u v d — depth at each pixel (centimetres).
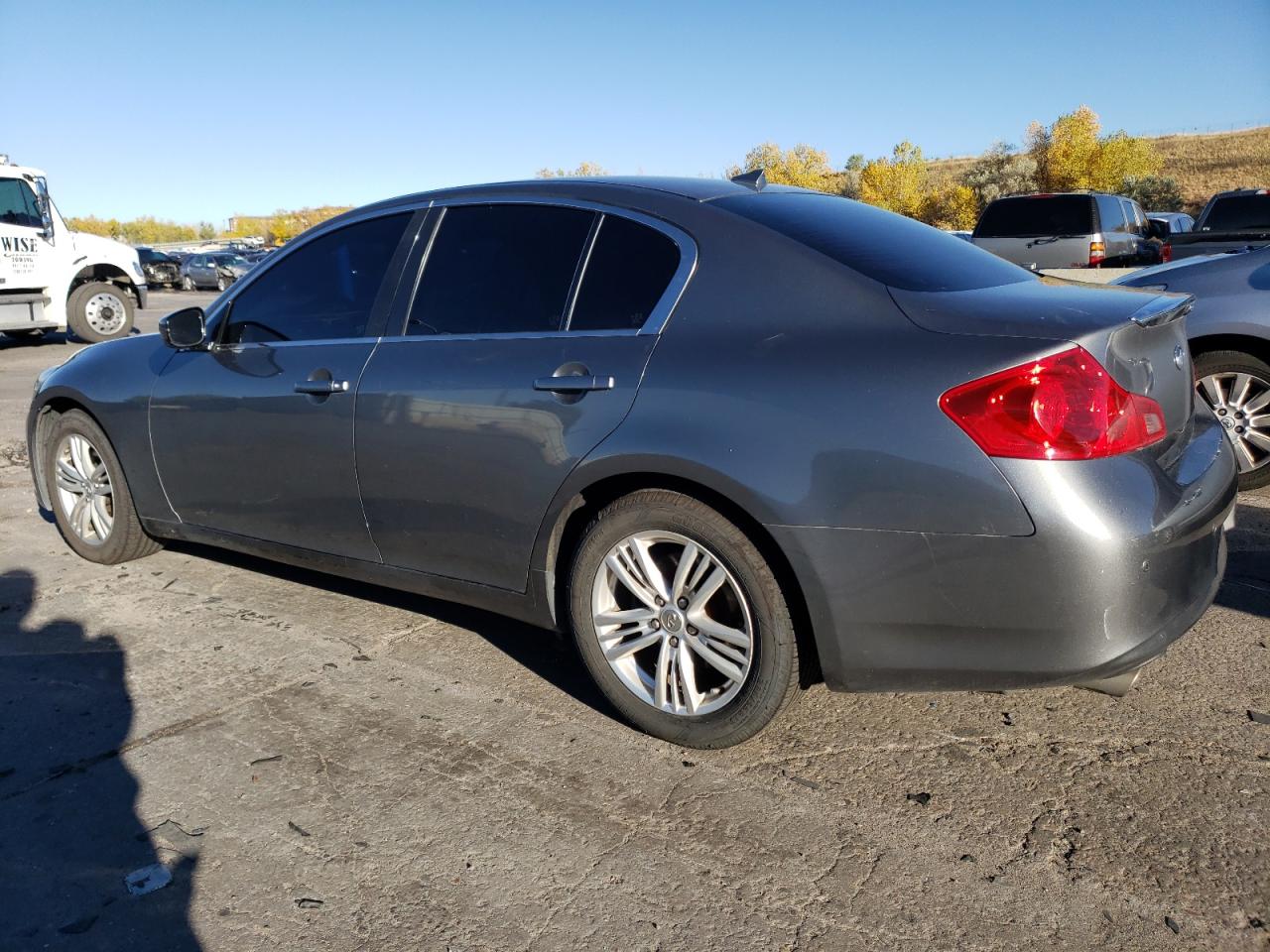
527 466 305
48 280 1471
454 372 323
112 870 248
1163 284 531
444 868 247
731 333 279
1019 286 294
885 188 6106
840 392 255
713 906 230
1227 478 282
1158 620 245
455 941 221
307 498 371
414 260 356
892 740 302
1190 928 219
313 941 222
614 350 294
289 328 385
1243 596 396
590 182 333
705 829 260
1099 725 306
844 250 288
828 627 262
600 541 297
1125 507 236
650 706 299
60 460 476
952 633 250
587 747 302
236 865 250
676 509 280
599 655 305
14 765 297
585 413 292
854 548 254
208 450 401
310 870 247
